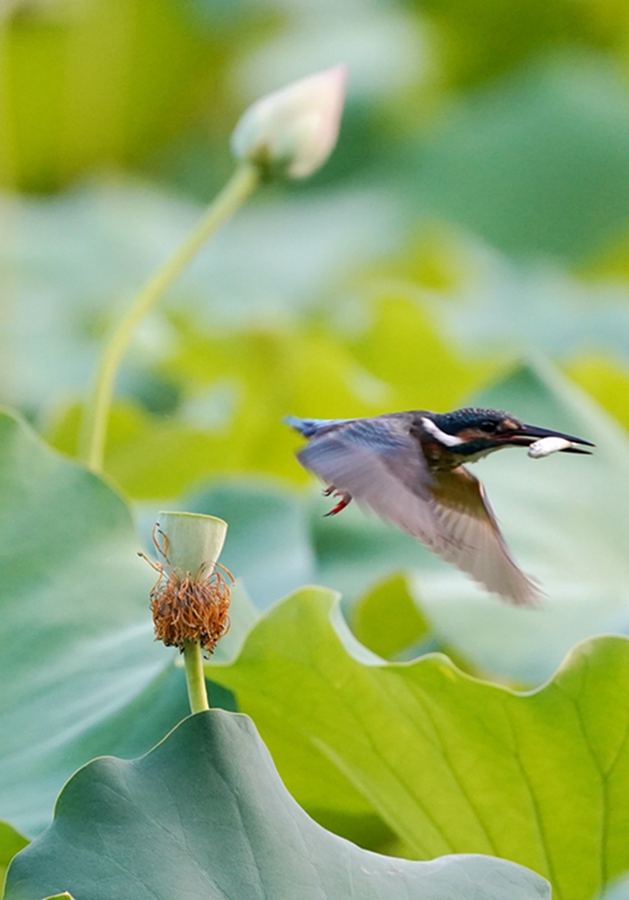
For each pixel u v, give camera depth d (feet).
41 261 49.55
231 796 24.21
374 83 63.62
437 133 65.21
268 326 34.24
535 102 65.57
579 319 42.68
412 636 26.16
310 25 64.69
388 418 24.40
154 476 29.96
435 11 66.08
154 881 24.08
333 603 24.54
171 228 57.88
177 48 59.98
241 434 29.99
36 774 24.73
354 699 24.61
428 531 24.12
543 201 62.90
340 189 65.31
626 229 62.49
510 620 25.63
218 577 24.31
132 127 62.03
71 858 24.11
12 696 24.95
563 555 25.94
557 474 26.25
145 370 41.50
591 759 24.50
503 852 24.70
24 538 25.21
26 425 25.36
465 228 61.77
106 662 25.00
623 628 25.62
